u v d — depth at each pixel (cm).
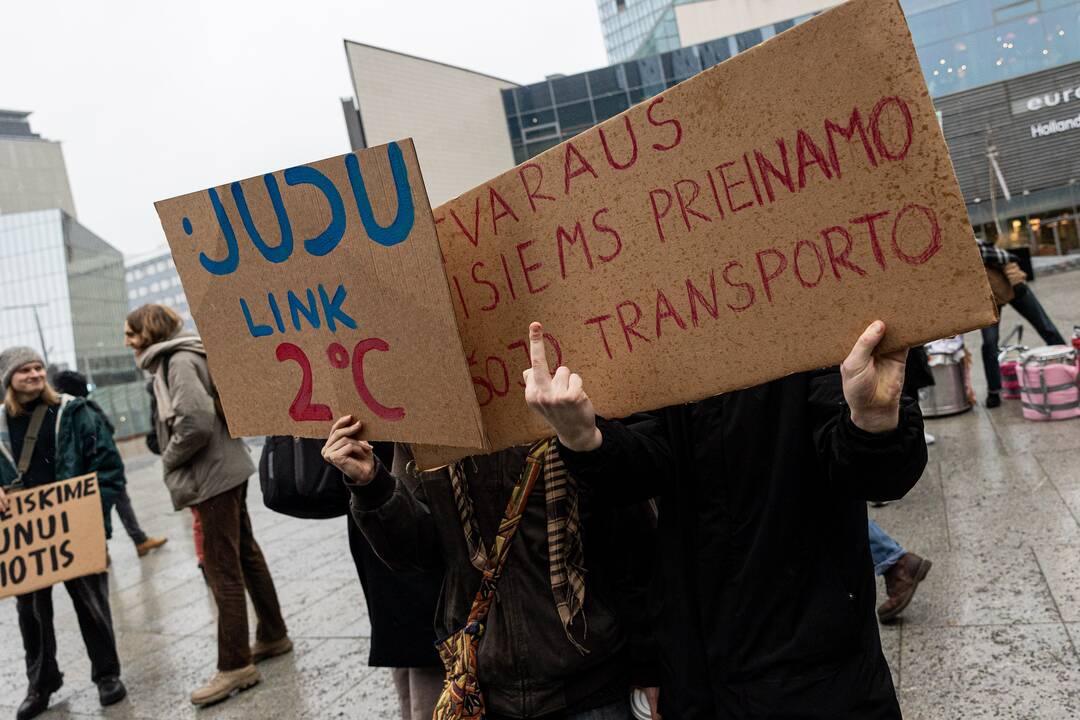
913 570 351
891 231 119
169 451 420
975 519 451
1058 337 686
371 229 152
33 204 9650
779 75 124
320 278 165
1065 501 447
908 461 139
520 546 188
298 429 186
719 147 132
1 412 458
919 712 293
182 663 486
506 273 161
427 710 269
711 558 168
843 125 120
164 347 427
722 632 167
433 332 151
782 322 132
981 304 114
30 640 451
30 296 5697
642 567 195
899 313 121
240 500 447
